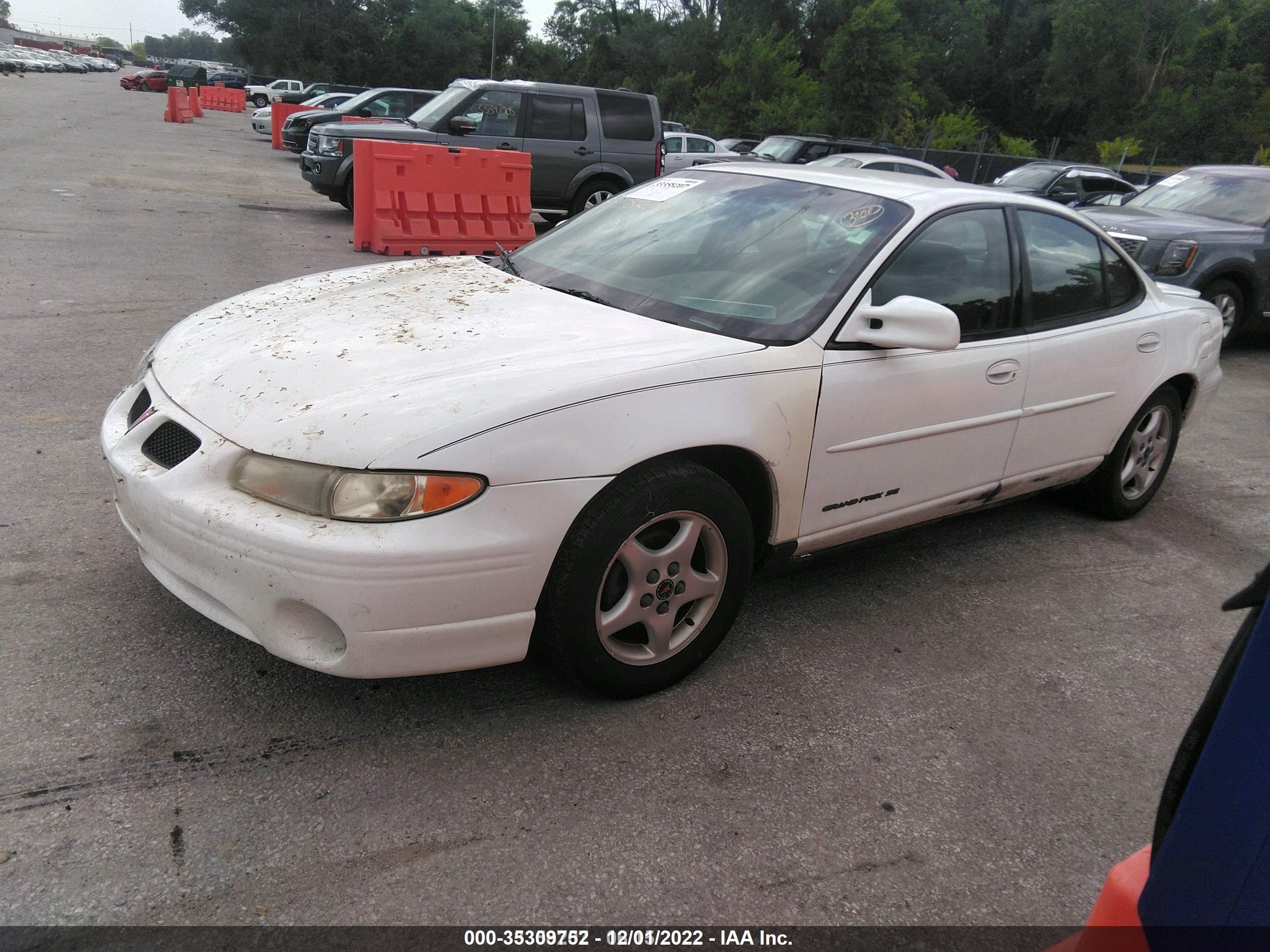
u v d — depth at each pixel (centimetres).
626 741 256
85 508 360
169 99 3053
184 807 216
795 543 304
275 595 221
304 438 224
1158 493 507
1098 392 394
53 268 771
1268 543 452
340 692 264
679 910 202
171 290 740
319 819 217
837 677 300
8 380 495
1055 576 393
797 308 299
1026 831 239
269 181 1645
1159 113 4484
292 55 6181
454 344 263
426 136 1176
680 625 280
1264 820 110
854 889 213
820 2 3828
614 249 352
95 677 259
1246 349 917
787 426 280
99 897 190
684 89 3850
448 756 242
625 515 244
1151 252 791
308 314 296
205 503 228
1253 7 4803
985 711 290
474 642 234
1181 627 359
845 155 1464
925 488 338
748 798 238
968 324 338
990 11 5594
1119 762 272
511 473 225
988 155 2786
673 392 255
